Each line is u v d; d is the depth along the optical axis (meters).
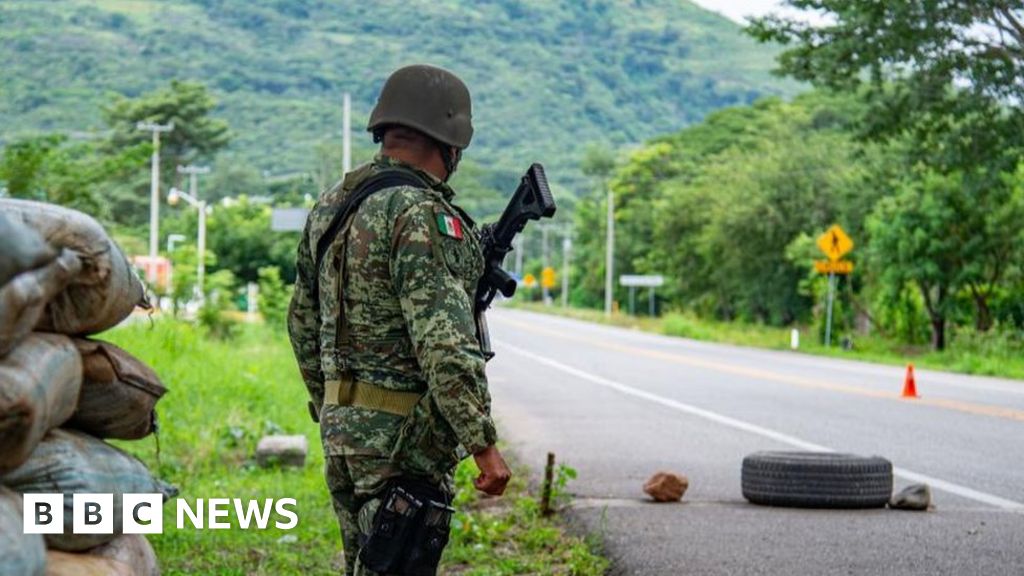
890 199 42.47
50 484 4.30
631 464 13.48
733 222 60.62
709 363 34.97
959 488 11.80
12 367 3.76
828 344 46.44
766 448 15.00
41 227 4.25
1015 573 7.95
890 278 42.88
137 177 89.81
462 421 4.38
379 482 4.50
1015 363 35.59
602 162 128.00
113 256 4.38
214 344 27.34
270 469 12.45
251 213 70.06
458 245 4.53
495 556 8.55
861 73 26.92
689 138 113.44
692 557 8.42
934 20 22.91
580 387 25.34
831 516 10.05
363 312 4.55
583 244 118.94
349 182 4.70
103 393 4.57
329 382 4.66
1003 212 40.06
